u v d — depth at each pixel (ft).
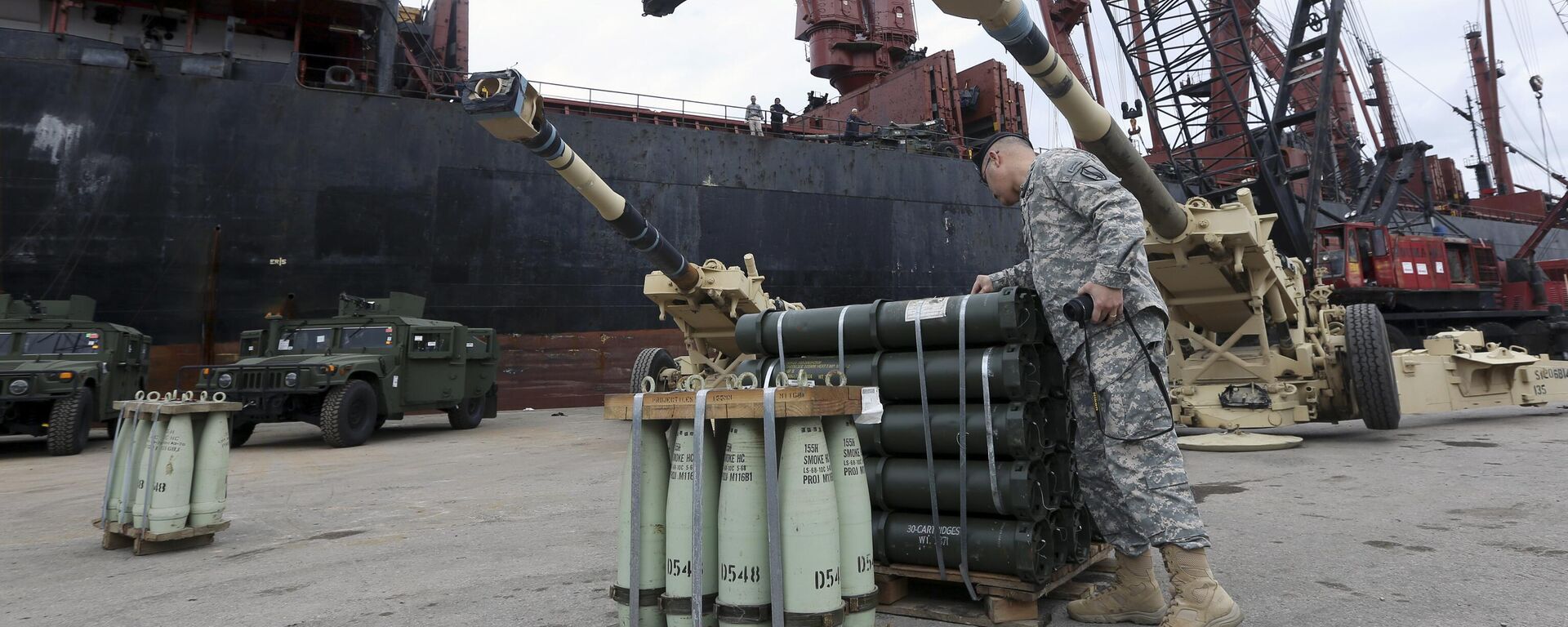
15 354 33.04
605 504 17.71
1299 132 77.25
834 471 6.98
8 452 32.40
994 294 9.35
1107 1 61.82
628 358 51.42
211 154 41.91
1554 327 51.96
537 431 37.35
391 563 12.57
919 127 65.10
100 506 19.07
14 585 11.71
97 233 39.83
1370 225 44.57
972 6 8.56
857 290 57.41
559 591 10.61
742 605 6.62
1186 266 24.59
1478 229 90.07
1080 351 8.82
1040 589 8.76
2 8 44.55
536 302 48.91
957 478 9.18
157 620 9.80
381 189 45.19
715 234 53.26
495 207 47.98
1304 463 21.29
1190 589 8.12
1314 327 27.71
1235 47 69.15
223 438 14.71
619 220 21.15
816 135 62.75
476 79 14.37
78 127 39.88
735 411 6.75
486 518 16.34
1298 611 8.90
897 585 9.73
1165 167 68.39
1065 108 11.09
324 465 25.88
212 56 43.01
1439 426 30.25
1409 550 11.62
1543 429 27.76
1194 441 25.49
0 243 38.37
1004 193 10.01
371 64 50.65
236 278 42.01
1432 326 50.70
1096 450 9.07
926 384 9.68
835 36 81.76
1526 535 12.34
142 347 38.29
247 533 15.33
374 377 33.86
